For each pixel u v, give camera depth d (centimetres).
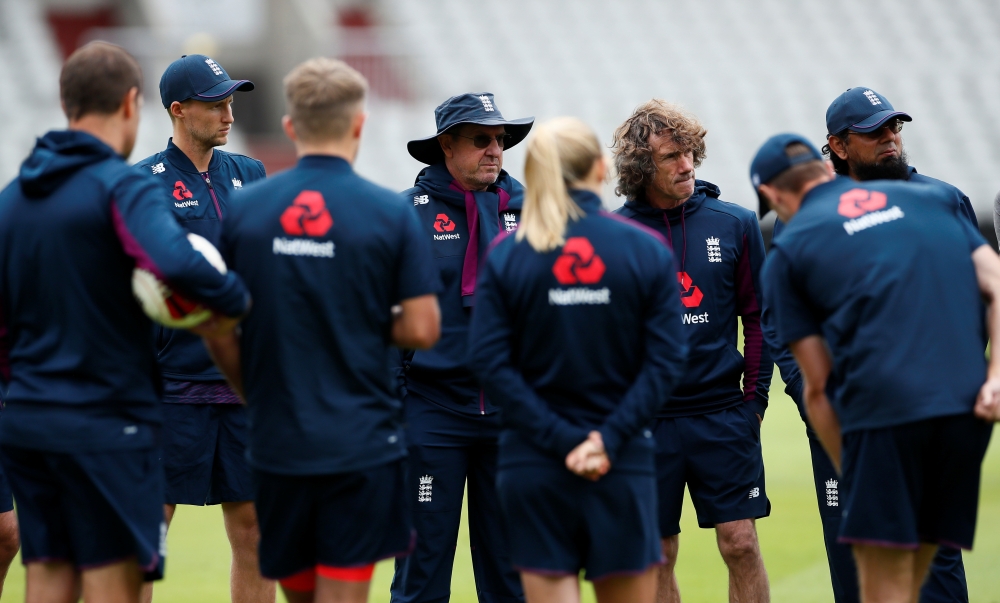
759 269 1595
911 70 6519
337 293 1095
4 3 6538
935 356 1112
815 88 6412
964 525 1155
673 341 1100
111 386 1105
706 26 6800
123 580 1124
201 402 1588
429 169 1603
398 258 1124
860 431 1137
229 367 1166
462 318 1537
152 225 1074
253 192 1127
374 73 5856
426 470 1512
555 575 1102
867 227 1145
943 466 1140
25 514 1131
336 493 1107
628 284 1092
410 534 1168
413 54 5884
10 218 1112
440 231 1562
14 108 5997
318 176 1112
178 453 1580
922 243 1140
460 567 2114
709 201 1612
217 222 1627
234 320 1101
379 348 1130
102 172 1105
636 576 1125
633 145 1534
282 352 1092
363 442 1104
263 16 7225
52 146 1119
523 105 6344
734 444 1552
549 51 6694
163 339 1591
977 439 1127
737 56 6650
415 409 1534
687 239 1566
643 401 1081
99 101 1131
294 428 1093
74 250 1091
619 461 1100
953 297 1134
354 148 1152
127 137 1166
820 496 1506
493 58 6631
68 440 1086
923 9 6862
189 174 1627
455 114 1541
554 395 1114
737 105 6366
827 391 1196
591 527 1098
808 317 1182
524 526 1114
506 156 5872
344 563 1116
